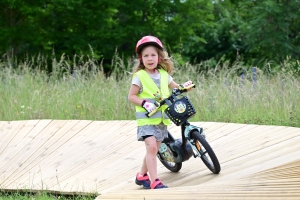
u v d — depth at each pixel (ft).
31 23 68.33
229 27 93.71
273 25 74.84
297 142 22.98
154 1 66.03
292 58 77.66
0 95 39.27
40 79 42.98
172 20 71.87
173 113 18.62
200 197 15.34
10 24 68.13
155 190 16.62
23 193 20.29
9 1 63.21
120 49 71.67
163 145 20.43
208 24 76.33
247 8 85.40
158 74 19.26
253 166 20.15
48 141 26.68
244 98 34.35
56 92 39.86
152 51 18.86
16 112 36.83
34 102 38.17
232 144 24.07
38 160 24.11
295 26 79.41
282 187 15.47
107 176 21.31
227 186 16.22
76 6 64.28
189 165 21.89
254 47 80.33
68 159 23.95
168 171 21.57
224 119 32.89
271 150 22.22
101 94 38.45
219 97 35.76
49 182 21.11
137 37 70.49
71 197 19.65
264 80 37.35
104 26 66.80
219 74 41.57
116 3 64.85
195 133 19.35
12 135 27.89
